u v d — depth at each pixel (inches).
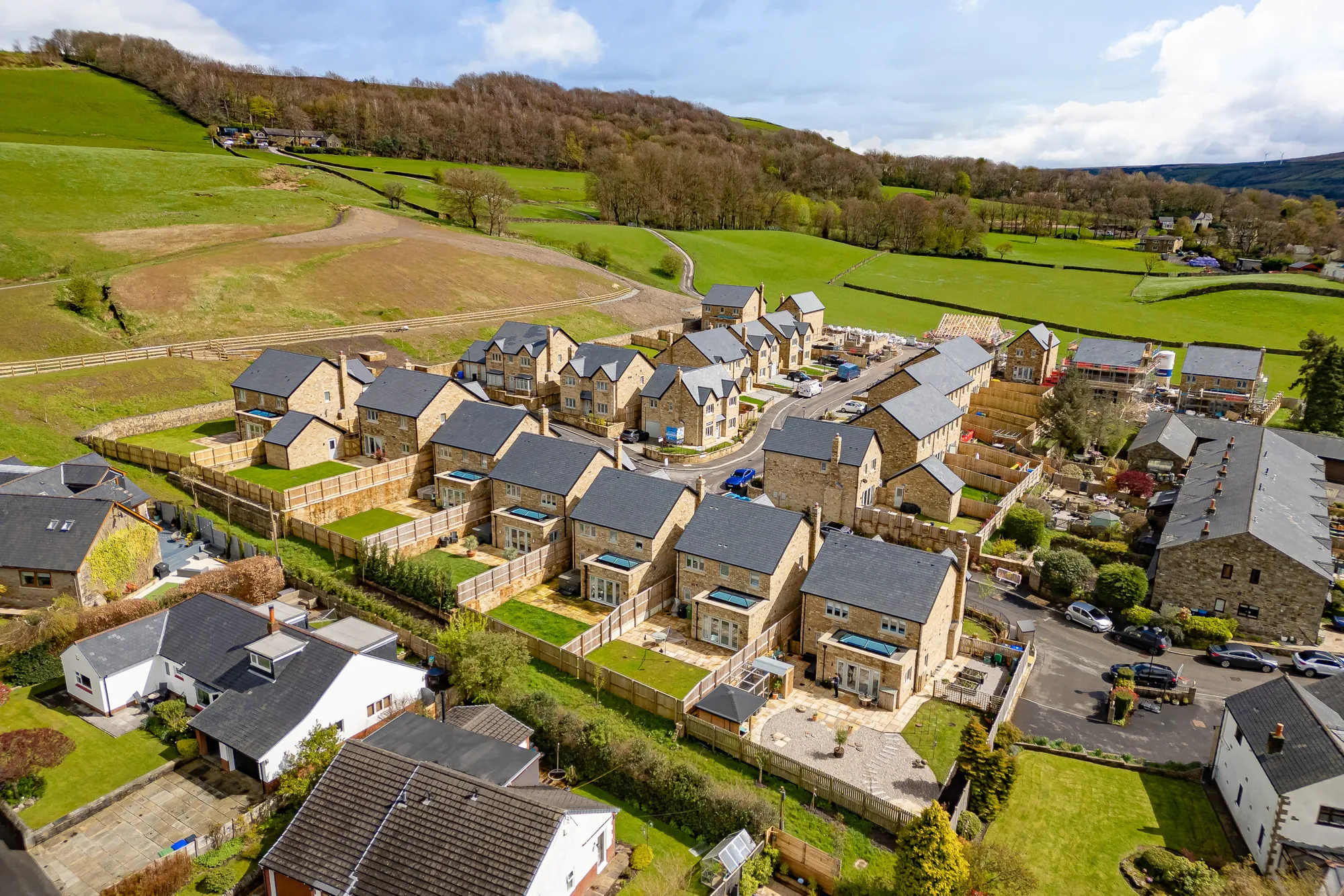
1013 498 2906.0
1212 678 2055.9
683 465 3376.0
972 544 2566.4
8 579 2048.5
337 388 3324.3
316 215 6456.7
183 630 1850.4
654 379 3683.6
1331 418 3619.6
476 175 7194.9
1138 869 1445.6
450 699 1814.7
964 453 3380.9
